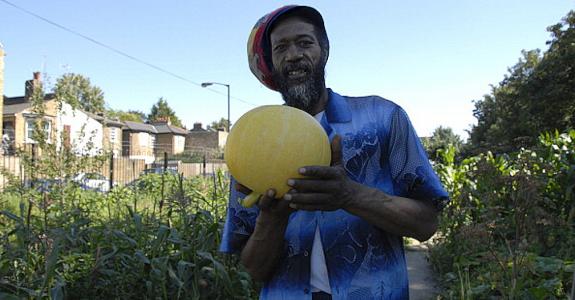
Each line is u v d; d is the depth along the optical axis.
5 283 3.35
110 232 4.14
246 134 1.45
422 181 1.73
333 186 1.36
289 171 1.39
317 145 1.43
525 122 31.69
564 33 30.98
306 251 1.78
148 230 4.51
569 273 3.94
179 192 4.89
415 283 5.75
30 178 9.46
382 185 1.77
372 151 1.77
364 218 1.54
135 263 4.04
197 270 3.98
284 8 1.83
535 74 31.92
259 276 1.87
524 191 3.98
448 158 8.50
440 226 6.73
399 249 1.84
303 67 1.83
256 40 1.97
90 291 3.76
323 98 1.94
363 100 1.89
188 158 41.94
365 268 1.74
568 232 5.18
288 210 1.50
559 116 30.80
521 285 3.69
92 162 10.00
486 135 41.62
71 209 5.53
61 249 3.94
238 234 1.94
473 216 6.98
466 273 4.45
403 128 1.80
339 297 1.71
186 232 4.44
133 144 55.47
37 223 4.62
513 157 7.76
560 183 6.07
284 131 1.42
